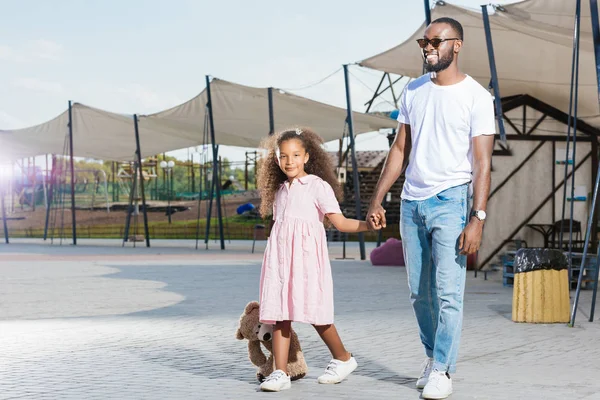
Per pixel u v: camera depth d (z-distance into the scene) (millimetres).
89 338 8641
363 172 50625
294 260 5926
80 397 5609
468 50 19203
